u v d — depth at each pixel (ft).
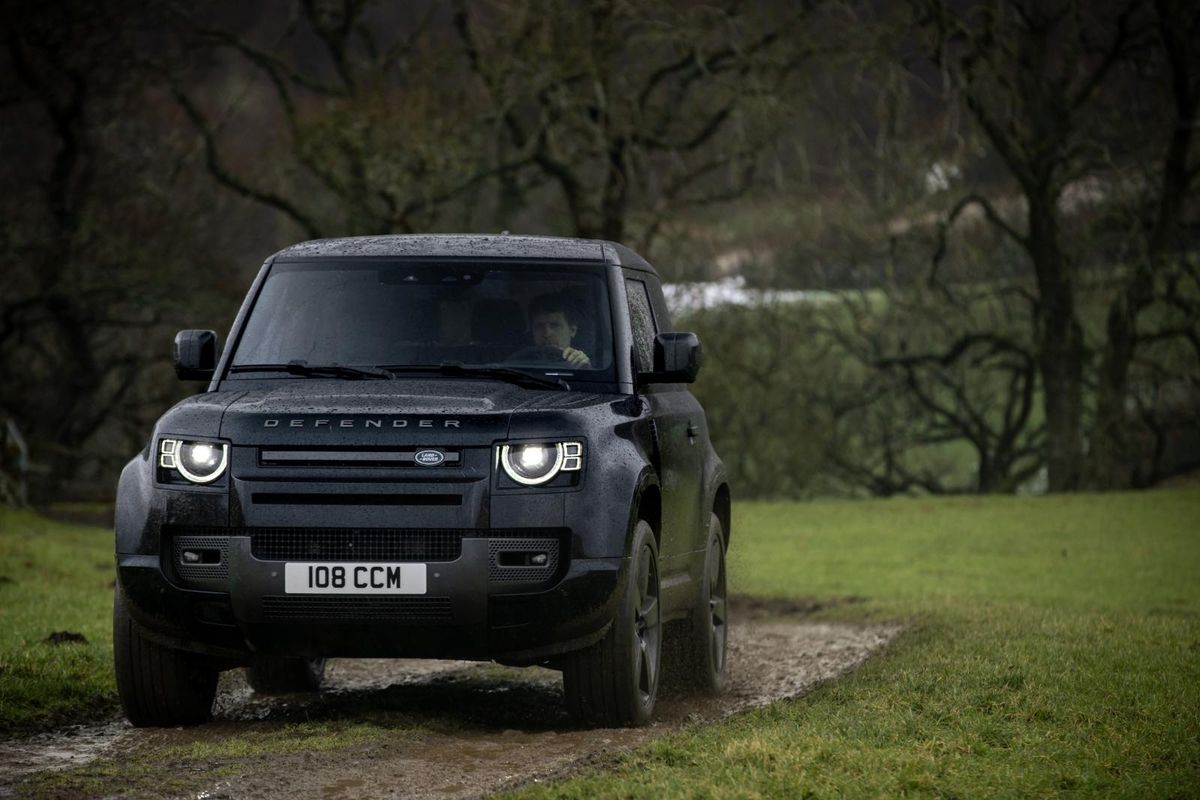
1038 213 219.41
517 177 200.54
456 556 35.42
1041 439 299.99
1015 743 31.89
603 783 28.73
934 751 31.01
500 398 37.37
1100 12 211.20
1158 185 216.13
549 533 35.83
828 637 67.87
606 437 37.14
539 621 35.81
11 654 46.85
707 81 188.44
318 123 189.26
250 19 238.48
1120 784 28.04
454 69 191.72
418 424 35.83
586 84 190.19
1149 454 253.44
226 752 34.42
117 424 262.67
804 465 236.84
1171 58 208.13
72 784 30.91
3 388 239.71
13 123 233.35
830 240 226.79
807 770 28.86
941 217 221.05
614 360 40.81
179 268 226.38
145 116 238.27
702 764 30.32
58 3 209.46
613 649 37.35
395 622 35.60
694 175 191.42
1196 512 169.07
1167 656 45.14
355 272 42.27
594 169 200.44
